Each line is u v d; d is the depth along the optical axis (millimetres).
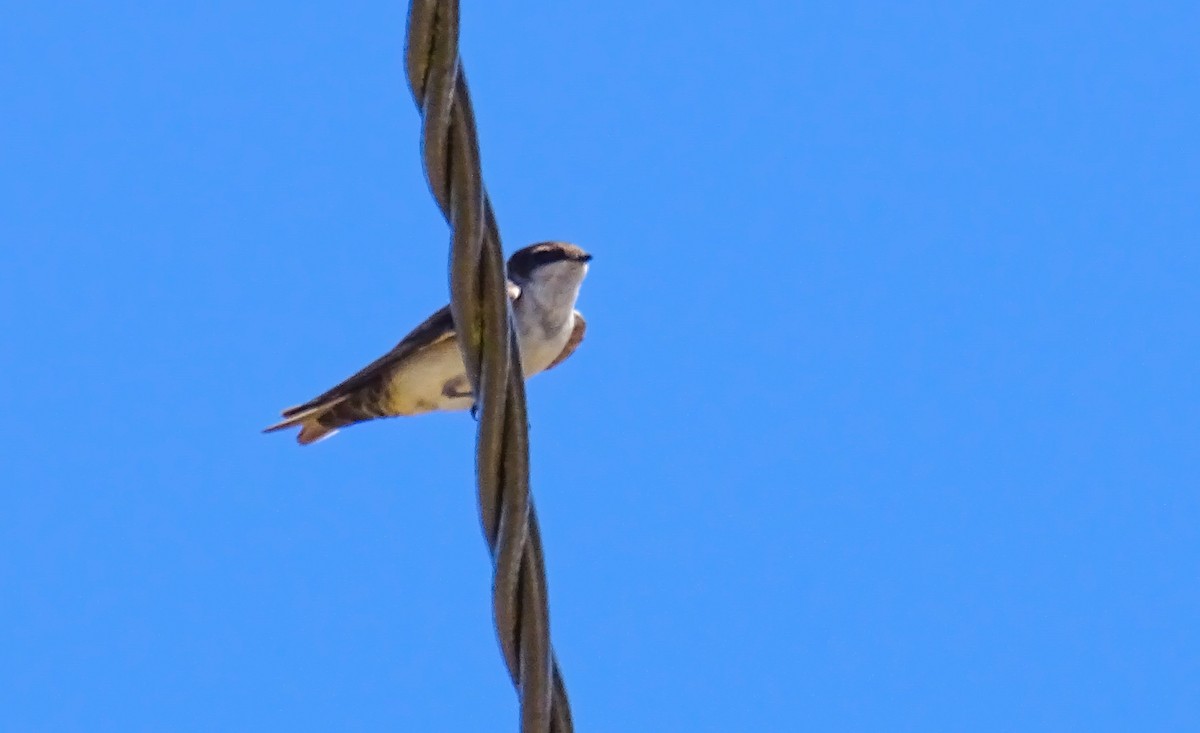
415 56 8656
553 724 9281
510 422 9000
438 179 8805
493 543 9094
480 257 8867
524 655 9125
